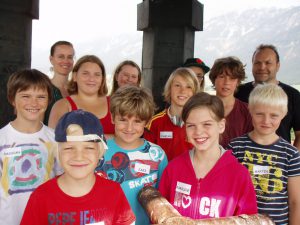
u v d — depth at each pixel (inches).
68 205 69.3
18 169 87.9
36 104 91.1
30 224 68.5
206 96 84.7
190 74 120.8
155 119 121.2
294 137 149.4
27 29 221.8
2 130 90.7
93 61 122.3
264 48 150.1
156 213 76.6
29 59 227.0
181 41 278.8
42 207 69.1
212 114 82.4
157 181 94.7
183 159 87.7
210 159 84.7
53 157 93.6
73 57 164.6
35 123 93.0
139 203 90.0
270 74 147.5
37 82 91.0
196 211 82.1
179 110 118.9
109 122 119.3
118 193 73.9
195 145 83.7
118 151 93.0
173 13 274.1
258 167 91.3
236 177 82.0
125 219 73.8
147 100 91.8
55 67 161.8
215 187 82.1
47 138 93.8
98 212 70.4
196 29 292.4
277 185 88.8
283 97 91.6
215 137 83.7
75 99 121.8
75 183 69.7
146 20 280.7
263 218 77.2
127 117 90.2
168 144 116.6
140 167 92.6
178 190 85.4
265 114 91.4
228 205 80.9
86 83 119.8
